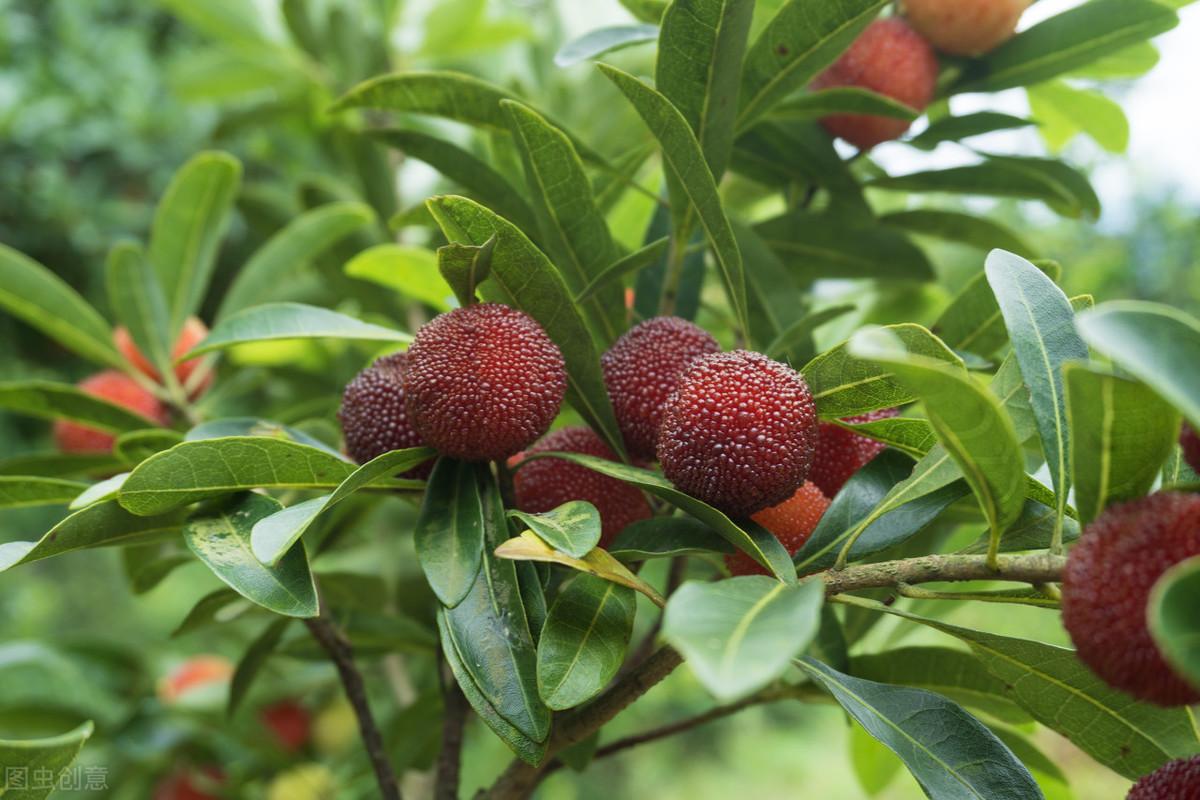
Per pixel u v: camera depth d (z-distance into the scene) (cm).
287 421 44
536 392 27
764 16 37
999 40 36
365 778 52
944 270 62
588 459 27
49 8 110
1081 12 35
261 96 73
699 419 25
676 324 29
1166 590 18
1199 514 21
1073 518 26
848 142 38
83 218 109
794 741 145
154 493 27
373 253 39
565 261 31
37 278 44
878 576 25
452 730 33
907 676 32
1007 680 27
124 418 40
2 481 29
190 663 55
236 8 60
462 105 34
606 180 36
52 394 39
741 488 25
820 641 32
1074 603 21
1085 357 25
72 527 27
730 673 19
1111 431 22
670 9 29
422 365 27
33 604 110
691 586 21
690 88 30
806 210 40
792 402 25
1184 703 21
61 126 107
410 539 54
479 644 25
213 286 100
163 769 54
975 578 24
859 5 30
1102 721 27
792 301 36
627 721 97
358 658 42
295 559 26
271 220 58
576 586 26
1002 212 83
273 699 53
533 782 33
